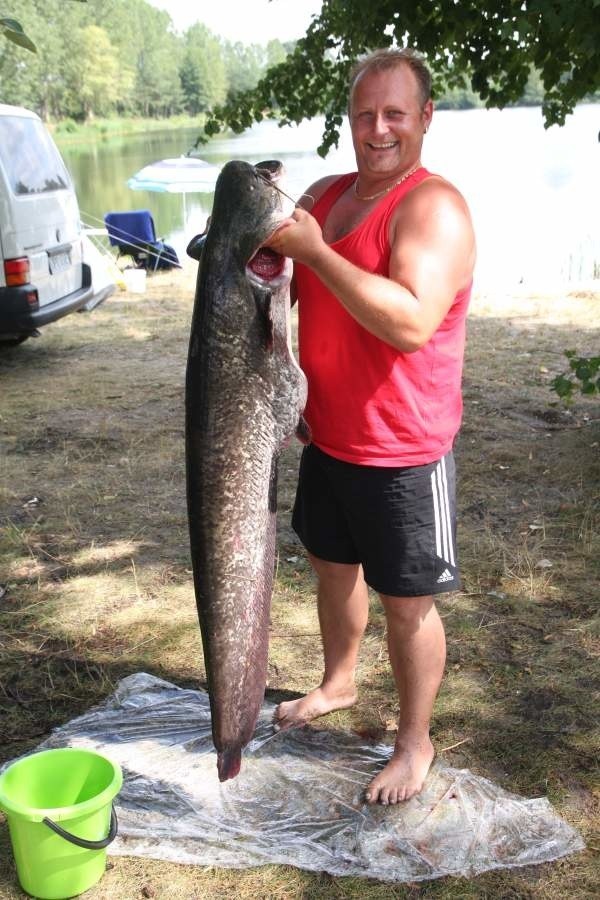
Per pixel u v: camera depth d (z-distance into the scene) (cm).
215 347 215
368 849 258
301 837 263
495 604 396
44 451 614
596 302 1072
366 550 270
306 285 257
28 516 505
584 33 452
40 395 751
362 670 348
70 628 385
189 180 1742
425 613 272
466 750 300
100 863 249
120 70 9881
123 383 784
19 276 778
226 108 664
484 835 261
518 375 762
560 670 344
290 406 225
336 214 261
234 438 220
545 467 556
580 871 249
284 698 334
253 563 228
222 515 223
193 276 1359
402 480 258
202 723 314
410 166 245
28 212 795
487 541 456
